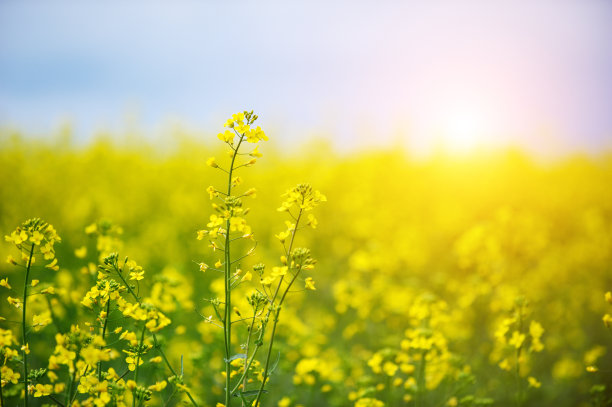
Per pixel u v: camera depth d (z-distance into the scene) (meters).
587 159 20.45
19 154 12.97
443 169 17.78
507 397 5.36
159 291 4.32
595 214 11.14
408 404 4.59
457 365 4.48
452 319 5.97
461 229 12.20
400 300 6.48
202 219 11.76
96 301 2.89
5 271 6.26
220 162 14.62
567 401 5.49
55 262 2.91
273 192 13.99
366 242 11.34
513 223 8.38
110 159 16.25
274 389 4.82
